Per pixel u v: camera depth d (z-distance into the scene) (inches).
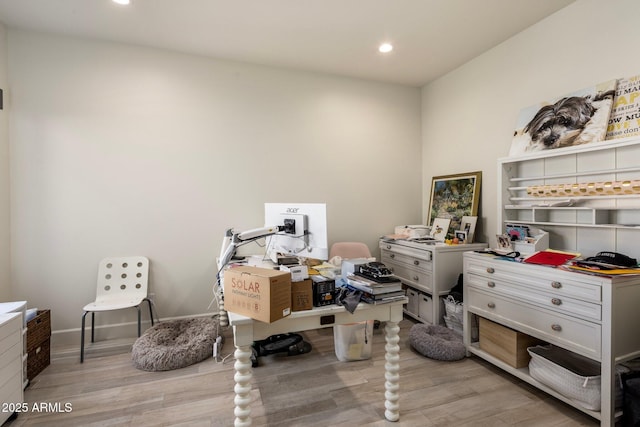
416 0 88.3
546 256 79.8
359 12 93.8
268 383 83.5
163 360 90.1
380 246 148.1
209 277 123.6
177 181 118.9
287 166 133.4
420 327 109.5
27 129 102.9
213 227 123.8
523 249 91.6
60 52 105.7
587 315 64.7
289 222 82.0
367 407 73.2
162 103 116.5
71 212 107.8
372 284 64.8
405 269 132.6
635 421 60.5
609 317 60.9
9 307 74.9
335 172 141.2
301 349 101.1
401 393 78.3
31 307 104.8
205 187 122.3
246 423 57.8
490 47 116.3
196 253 121.9
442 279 116.0
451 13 94.6
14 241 102.6
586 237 86.4
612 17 81.0
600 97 81.6
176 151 118.5
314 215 76.7
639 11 75.8
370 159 147.0
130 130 113.1
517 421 67.7
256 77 128.3
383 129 149.1
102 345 106.9
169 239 118.6
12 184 101.9
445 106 140.3
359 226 146.1
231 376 87.4
